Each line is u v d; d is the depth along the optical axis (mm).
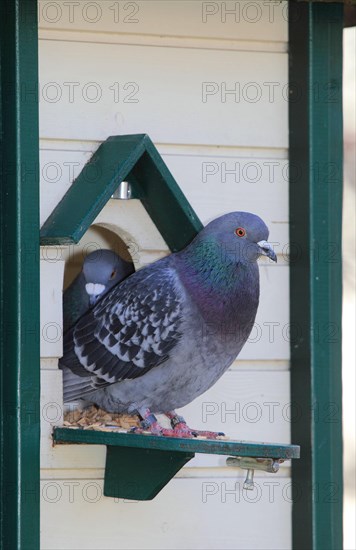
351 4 7305
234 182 7180
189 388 6766
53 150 6734
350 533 10641
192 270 6703
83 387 6844
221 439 6445
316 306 7137
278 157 7289
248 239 6719
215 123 7113
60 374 6652
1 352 6539
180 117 7039
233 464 6246
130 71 6922
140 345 6656
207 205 7129
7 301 6488
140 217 6945
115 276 7391
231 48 7145
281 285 7309
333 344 7168
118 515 6883
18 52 6387
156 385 6707
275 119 7250
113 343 6730
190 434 6621
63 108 6758
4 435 6516
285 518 7250
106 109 6859
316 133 7152
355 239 10711
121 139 6711
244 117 7176
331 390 7152
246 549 7164
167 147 7051
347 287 10719
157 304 6633
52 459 6668
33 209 6410
